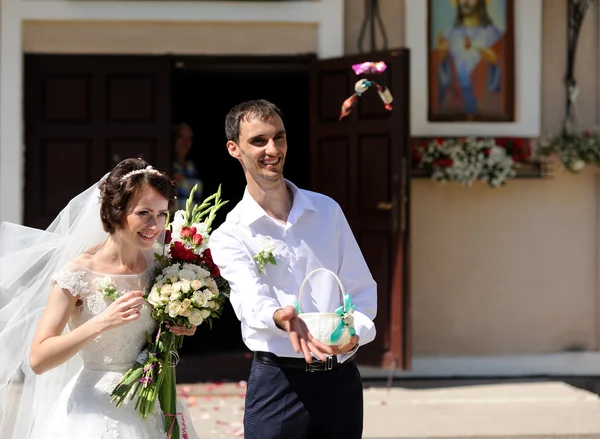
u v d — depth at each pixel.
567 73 9.85
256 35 9.45
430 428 7.59
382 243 8.93
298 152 15.06
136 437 4.29
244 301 4.16
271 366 4.26
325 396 4.24
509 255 9.76
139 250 4.43
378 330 8.91
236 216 4.39
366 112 8.98
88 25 9.31
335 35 9.38
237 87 15.02
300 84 14.96
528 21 9.66
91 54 9.32
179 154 10.85
